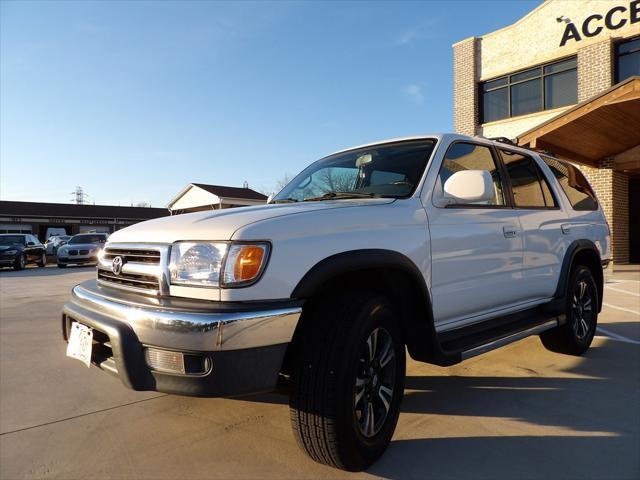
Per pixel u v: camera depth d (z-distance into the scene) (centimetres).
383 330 253
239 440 280
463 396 349
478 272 324
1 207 4053
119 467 250
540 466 245
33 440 283
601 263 490
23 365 446
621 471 239
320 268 229
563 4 1384
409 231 277
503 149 388
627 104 902
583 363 432
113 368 237
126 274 260
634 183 1457
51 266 2269
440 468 243
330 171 371
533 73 1478
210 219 244
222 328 206
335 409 219
